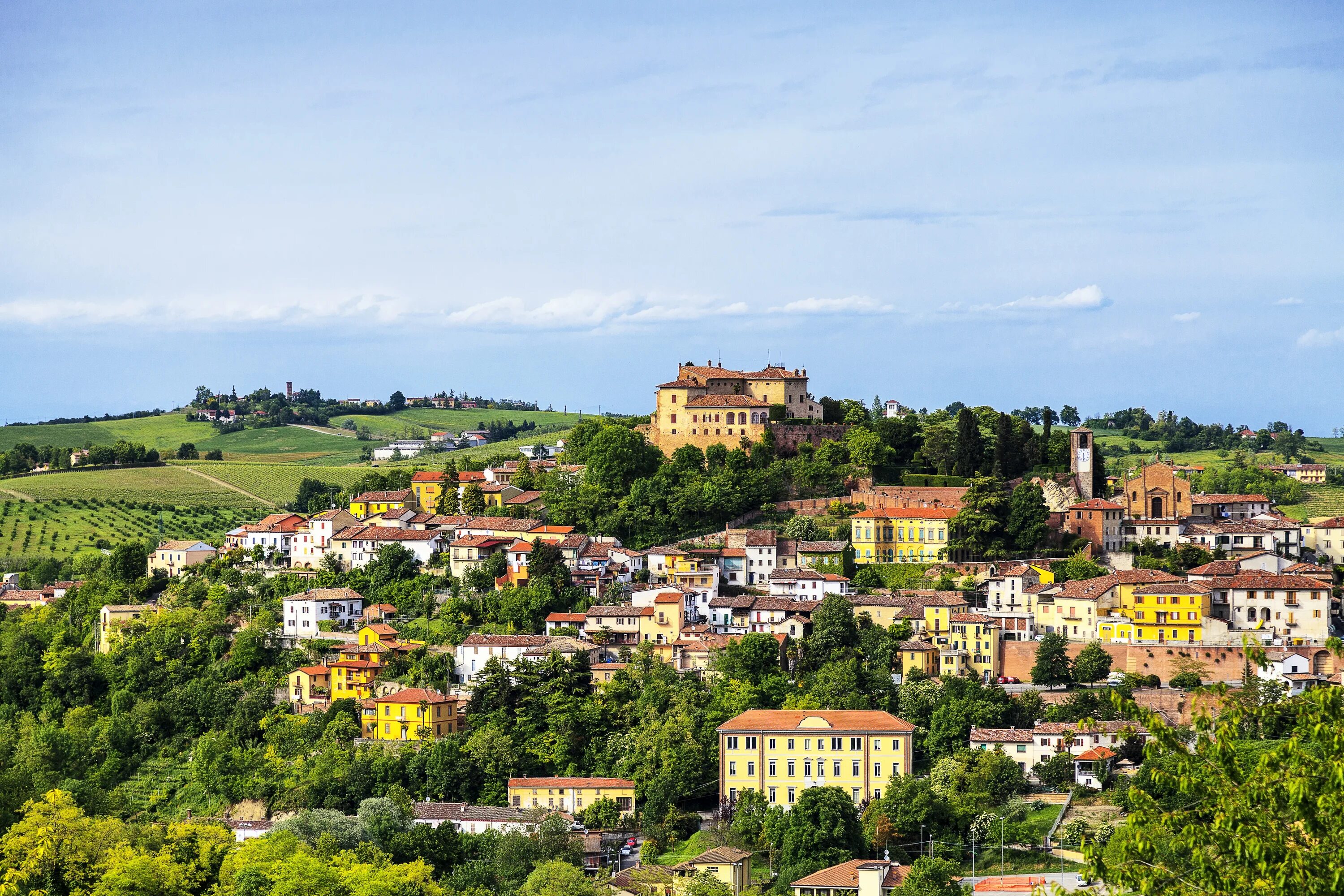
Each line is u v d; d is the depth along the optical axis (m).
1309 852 91.94
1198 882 98.75
